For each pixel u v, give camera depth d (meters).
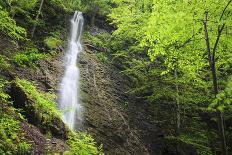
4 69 12.25
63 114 13.88
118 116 16.16
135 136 15.78
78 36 20.78
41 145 9.25
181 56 10.49
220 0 8.95
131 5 15.62
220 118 8.62
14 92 10.50
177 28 9.56
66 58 17.59
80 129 13.95
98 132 14.44
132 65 20.14
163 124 17.58
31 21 17.22
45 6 20.02
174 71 15.48
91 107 15.52
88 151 9.34
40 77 14.40
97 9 23.34
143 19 14.86
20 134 8.95
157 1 9.58
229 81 6.81
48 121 10.40
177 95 15.48
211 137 17.92
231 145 18.28
